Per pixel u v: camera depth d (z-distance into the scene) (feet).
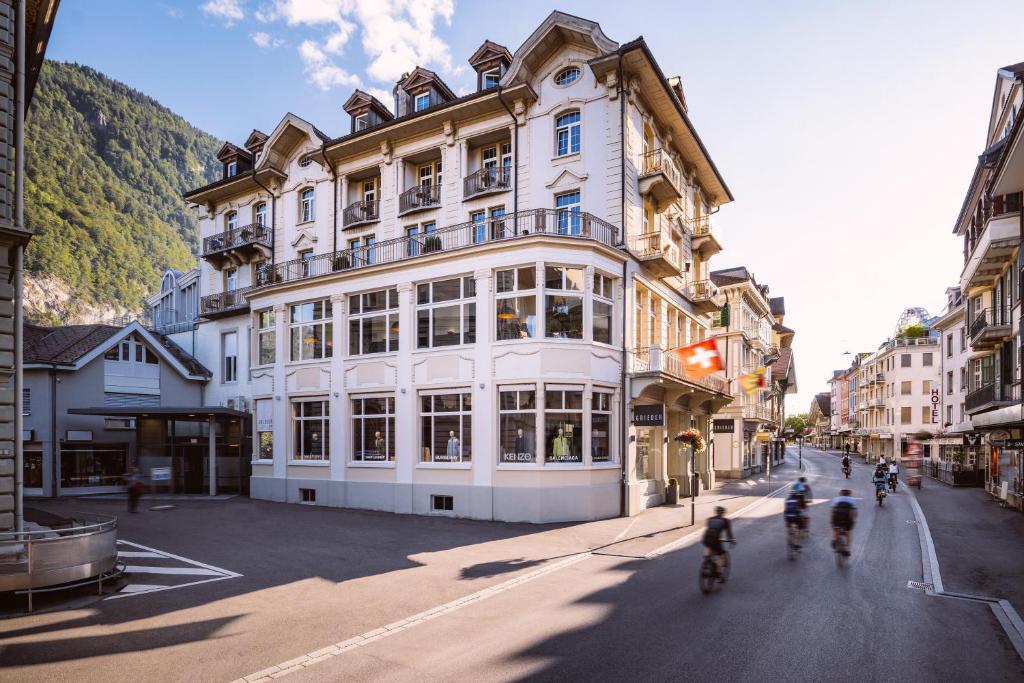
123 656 24.29
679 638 26.09
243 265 102.42
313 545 47.24
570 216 69.72
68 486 90.68
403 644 25.66
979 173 79.77
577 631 27.14
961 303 124.26
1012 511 71.46
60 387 90.38
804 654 24.30
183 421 95.55
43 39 47.67
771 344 175.42
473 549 45.78
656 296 76.79
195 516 63.00
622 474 63.72
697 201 97.60
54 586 31.35
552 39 70.18
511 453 60.44
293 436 77.30
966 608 31.07
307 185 91.61
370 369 69.97
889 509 72.95
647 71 68.59
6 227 35.42
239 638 26.45
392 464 66.95
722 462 125.08
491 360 61.41
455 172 76.33
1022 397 66.95
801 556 43.47
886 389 216.74
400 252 79.00
